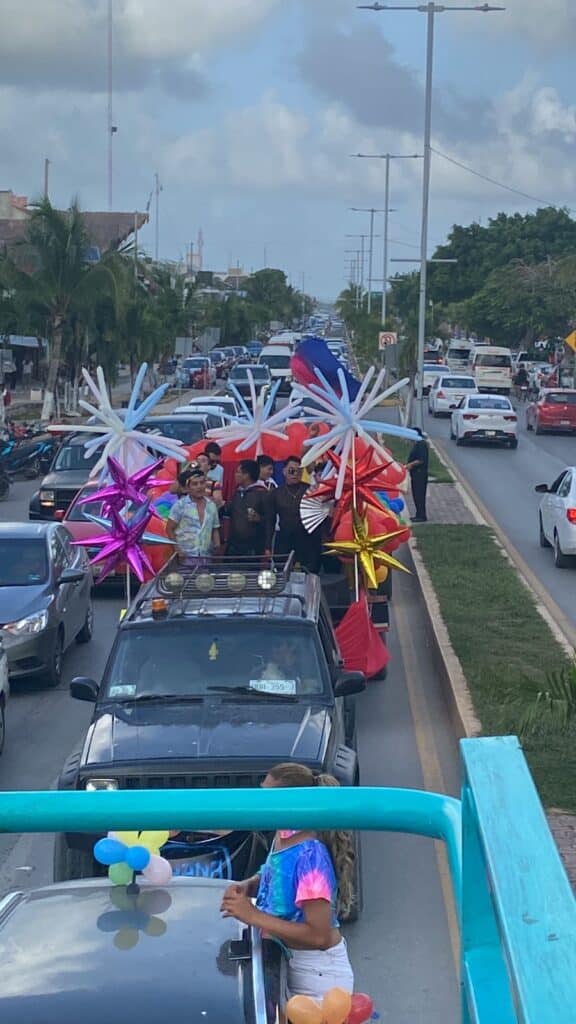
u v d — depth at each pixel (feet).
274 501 42.96
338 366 45.93
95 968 12.05
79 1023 11.10
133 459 41.93
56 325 152.05
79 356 167.43
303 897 13.92
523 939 4.93
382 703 41.14
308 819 7.50
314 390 40.14
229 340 313.53
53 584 45.83
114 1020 11.18
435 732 37.70
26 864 27.73
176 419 80.02
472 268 374.43
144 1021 11.21
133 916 13.25
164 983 11.87
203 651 27.73
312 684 27.17
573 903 5.18
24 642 42.78
